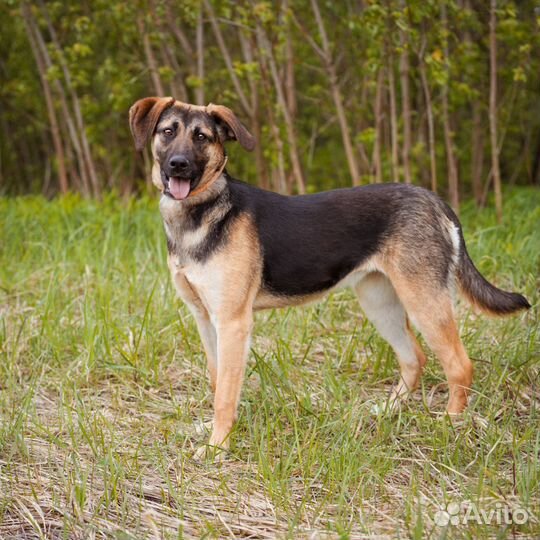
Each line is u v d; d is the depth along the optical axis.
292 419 5.40
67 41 13.08
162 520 4.48
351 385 6.15
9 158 15.66
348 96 11.98
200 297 5.58
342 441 5.24
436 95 11.71
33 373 6.43
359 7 11.14
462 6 10.63
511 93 11.66
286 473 4.95
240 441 5.53
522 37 10.06
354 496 4.71
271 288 5.71
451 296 5.79
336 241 5.73
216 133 5.54
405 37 9.73
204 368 6.55
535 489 4.66
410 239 5.70
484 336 6.84
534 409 5.50
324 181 13.38
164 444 5.41
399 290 5.75
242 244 5.46
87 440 5.24
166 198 5.56
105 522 4.42
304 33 10.20
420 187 5.93
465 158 12.77
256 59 10.86
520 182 14.09
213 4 10.77
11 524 4.43
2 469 4.98
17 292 8.14
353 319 7.49
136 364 6.53
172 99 5.64
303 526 4.43
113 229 9.66
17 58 13.63
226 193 5.53
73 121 13.60
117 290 7.87
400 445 5.30
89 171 13.60
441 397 6.18
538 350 6.34
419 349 6.20
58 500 4.59
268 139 11.14
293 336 7.03
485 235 9.21
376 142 10.43
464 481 4.88
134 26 11.39
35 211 10.92
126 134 13.41
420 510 4.23
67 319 7.34
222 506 4.64
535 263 8.26
